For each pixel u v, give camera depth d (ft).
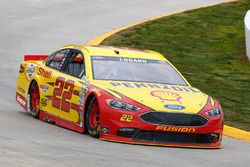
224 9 204.13
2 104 92.02
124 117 67.10
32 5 202.18
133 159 59.11
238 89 114.62
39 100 81.41
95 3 211.00
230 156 65.82
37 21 178.70
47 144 63.36
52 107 78.48
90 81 72.18
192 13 195.83
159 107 67.56
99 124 68.64
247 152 69.62
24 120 79.30
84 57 76.23
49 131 72.18
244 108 97.96
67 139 67.41
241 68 139.03
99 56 76.38
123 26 177.78
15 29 166.30
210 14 195.52
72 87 74.54
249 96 108.58
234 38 169.17
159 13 198.49
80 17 188.14
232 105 99.91
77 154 59.26
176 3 216.74
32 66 84.84
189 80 120.16
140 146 66.33
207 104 70.59
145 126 67.00
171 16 190.60
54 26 173.88
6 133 68.28
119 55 77.56
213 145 69.92
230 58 148.36
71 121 74.28
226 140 78.02
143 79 74.33
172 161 59.82
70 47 80.33
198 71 130.62
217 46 159.53
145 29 172.24
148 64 77.51
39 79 81.76
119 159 58.49
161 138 67.82
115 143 66.80
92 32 169.17
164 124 67.31
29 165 53.06
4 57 134.82
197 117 68.44
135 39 159.53
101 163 56.08
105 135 67.97
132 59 77.46
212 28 178.70
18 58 135.03
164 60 79.66
